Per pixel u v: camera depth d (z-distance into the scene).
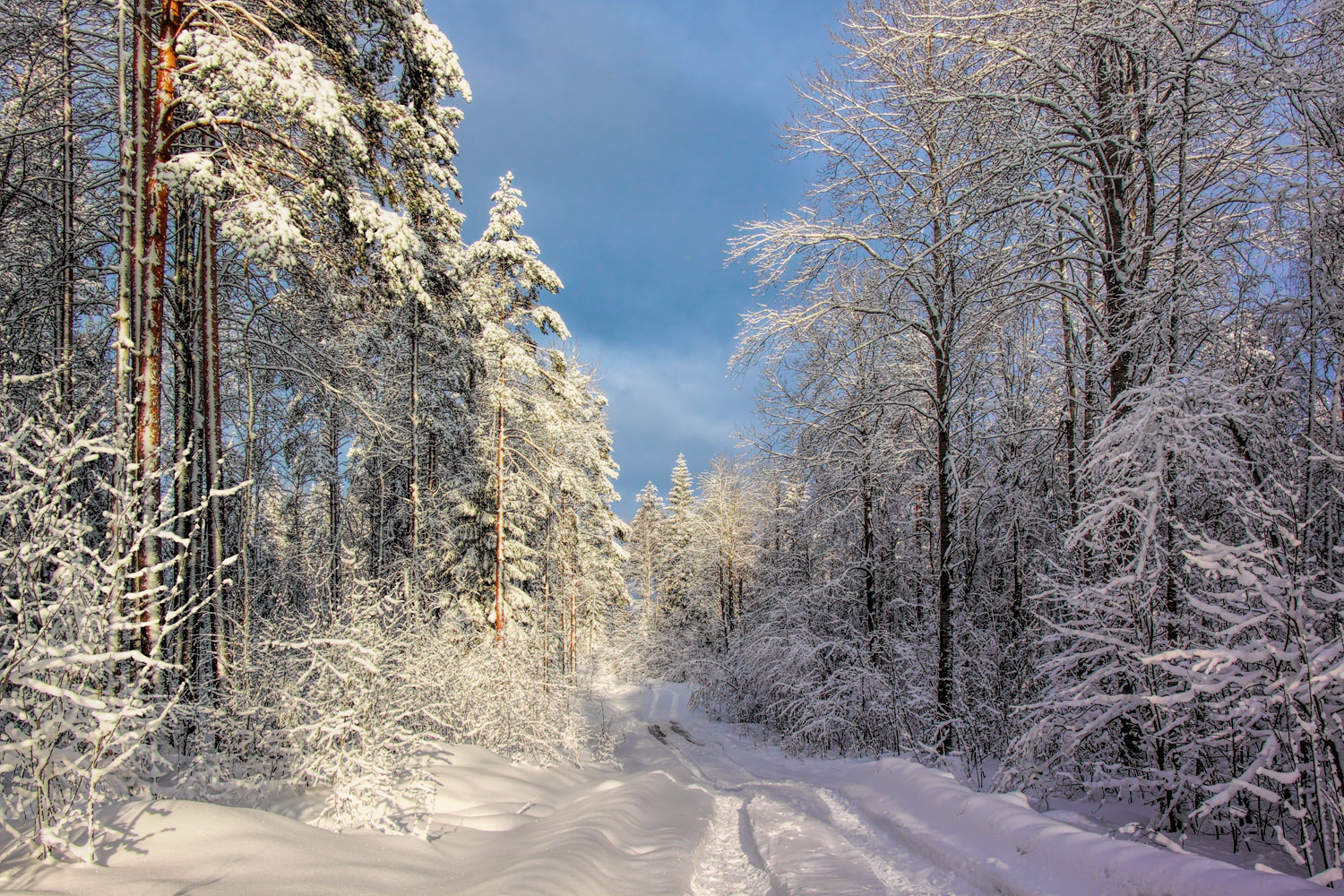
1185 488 6.41
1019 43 9.02
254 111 7.61
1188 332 7.62
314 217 8.73
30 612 3.29
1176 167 9.12
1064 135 9.09
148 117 7.33
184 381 9.55
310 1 8.66
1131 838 5.12
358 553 11.62
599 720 20.02
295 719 6.33
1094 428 9.63
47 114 9.59
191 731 6.51
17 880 2.90
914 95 9.52
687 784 10.36
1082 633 6.24
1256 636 5.22
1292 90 6.22
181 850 3.58
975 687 11.69
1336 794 3.80
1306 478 5.17
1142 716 6.16
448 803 6.81
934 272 11.23
